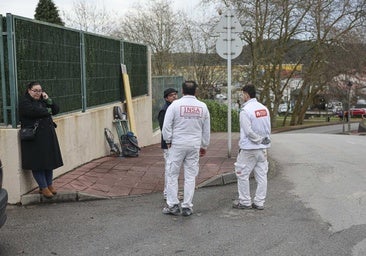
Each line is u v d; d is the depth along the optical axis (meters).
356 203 6.95
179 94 17.69
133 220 6.09
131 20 37.66
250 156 6.53
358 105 71.31
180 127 6.17
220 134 19.36
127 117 11.75
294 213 6.42
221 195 7.52
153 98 14.90
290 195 7.54
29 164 6.68
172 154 6.23
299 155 12.45
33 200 6.85
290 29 36.22
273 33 34.72
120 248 5.04
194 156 6.27
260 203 6.63
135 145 10.42
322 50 37.62
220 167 9.19
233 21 10.20
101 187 7.61
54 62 8.02
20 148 6.77
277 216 6.28
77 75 9.05
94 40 9.92
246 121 6.44
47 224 5.93
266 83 36.91
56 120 7.89
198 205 6.88
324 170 9.87
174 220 6.09
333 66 39.62
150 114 14.02
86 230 5.68
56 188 7.28
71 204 6.91
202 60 36.03
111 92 11.09
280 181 8.74
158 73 36.03
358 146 14.81
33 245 5.16
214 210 6.61
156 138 14.67
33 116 6.61
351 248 4.98
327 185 8.29
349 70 39.66
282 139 18.88
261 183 6.62
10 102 6.77
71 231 5.64
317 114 67.75
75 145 8.76
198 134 6.27
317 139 18.64
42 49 7.58
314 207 6.74
